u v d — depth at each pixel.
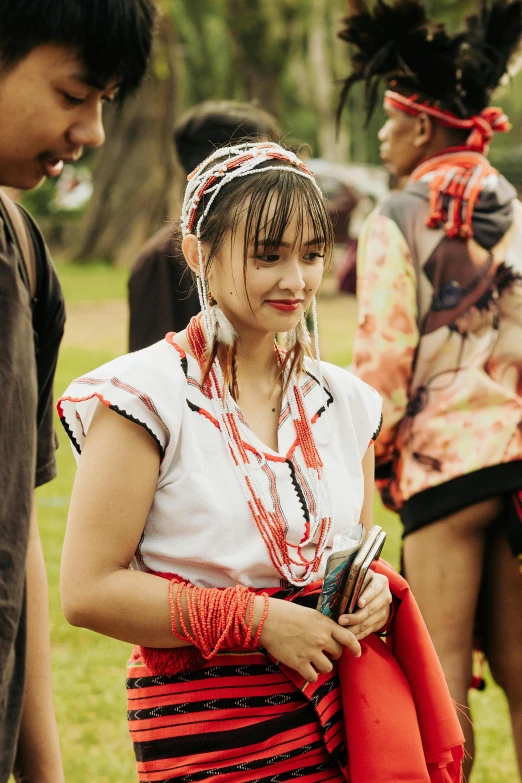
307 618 3.17
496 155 41.34
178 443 3.23
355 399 3.62
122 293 33.72
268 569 3.27
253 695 3.22
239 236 3.22
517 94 64.19
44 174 2.99
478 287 5.36
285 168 3.29
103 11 2.76
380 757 3.23
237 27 42.66
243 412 3.43
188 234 3.44
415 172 5.71
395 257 5.42
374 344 5.36
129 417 3.15
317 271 3.35
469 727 5.20
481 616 5.54
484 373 5.30
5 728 2.92
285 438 3.41
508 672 5.43
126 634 3.16
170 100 40.78
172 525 3.22
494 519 5.28
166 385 3.23
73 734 6.61
